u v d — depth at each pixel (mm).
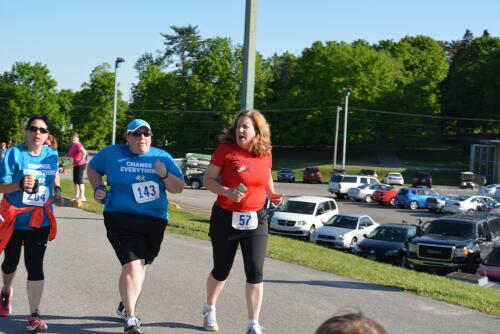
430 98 93000
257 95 93438
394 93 88625
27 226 5609
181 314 6402
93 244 10625
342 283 8805
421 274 12258
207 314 5863
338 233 25047
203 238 12555
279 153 94000
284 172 68750
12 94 91688
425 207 44031
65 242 10680
